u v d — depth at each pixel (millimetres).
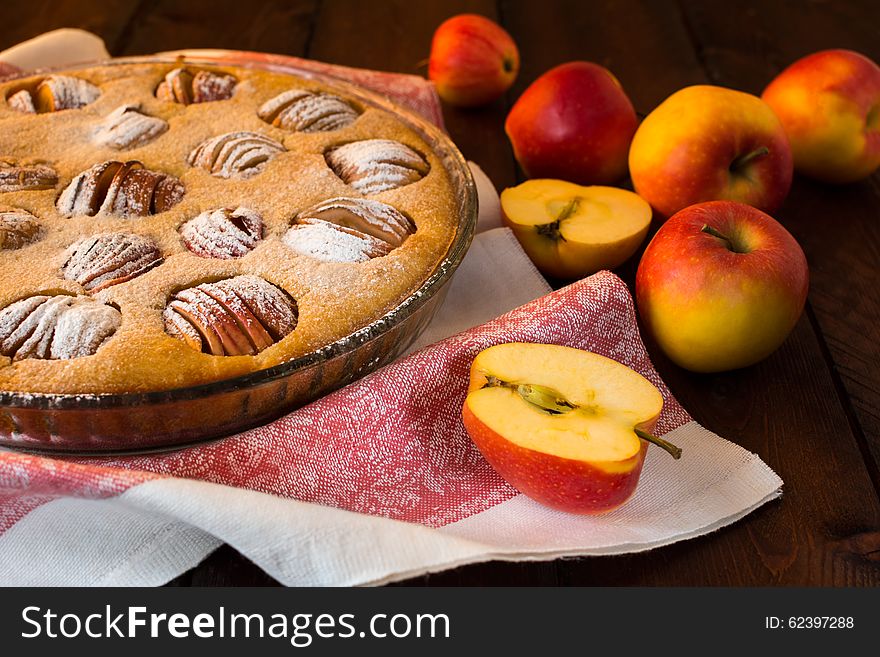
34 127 770
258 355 644
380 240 699
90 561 611
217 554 625
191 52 890
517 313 686
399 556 591
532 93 824
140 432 627
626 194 787
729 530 636
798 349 733
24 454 622
